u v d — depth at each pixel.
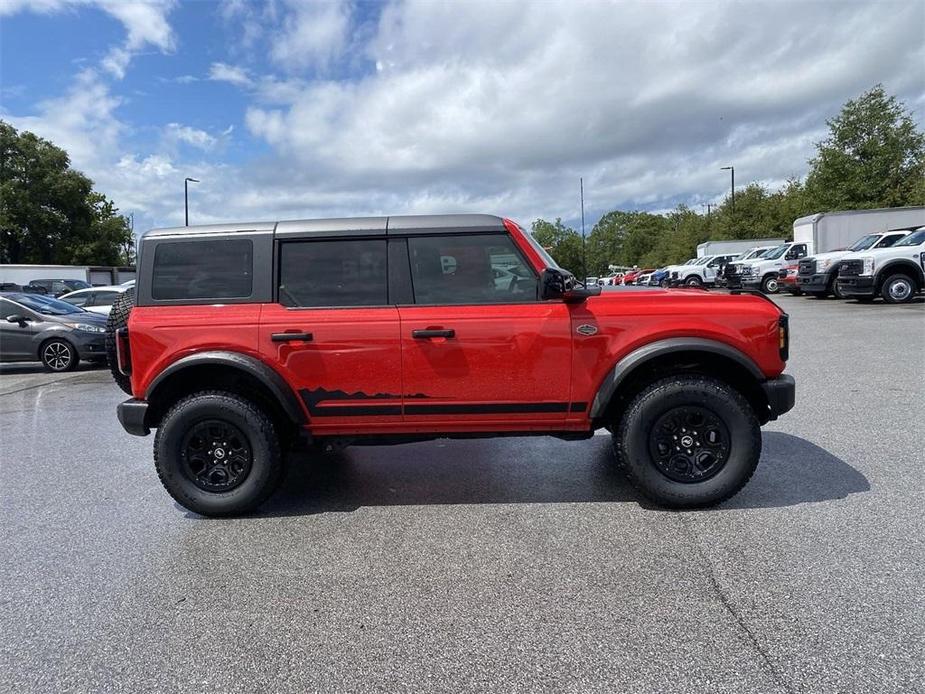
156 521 3.92
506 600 2.84
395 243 3.94
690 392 3.71
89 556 3.41
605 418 4.02
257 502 3.91
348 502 4.18
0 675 2.37
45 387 9.40
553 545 3.40
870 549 3.18
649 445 3.79
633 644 2.47
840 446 4.90
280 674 2.35
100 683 2.31
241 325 3.88
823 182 31.12
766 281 23.33
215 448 3.93
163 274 3.99
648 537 3.45
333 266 3.96
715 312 3.80
